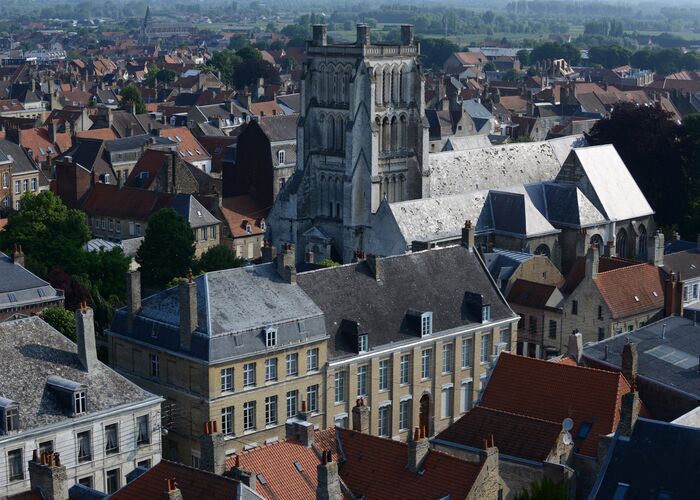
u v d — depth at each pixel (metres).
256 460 109.81
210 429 106.06
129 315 148.00
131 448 133.62
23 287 177.12
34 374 128.50
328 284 154.50
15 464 123.69
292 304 148.25
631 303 188.38
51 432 125.81
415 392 158.12
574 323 188.50
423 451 110.31
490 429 119.56
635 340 142.75
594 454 118.19
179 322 142.25
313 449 113.44
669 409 128.62
